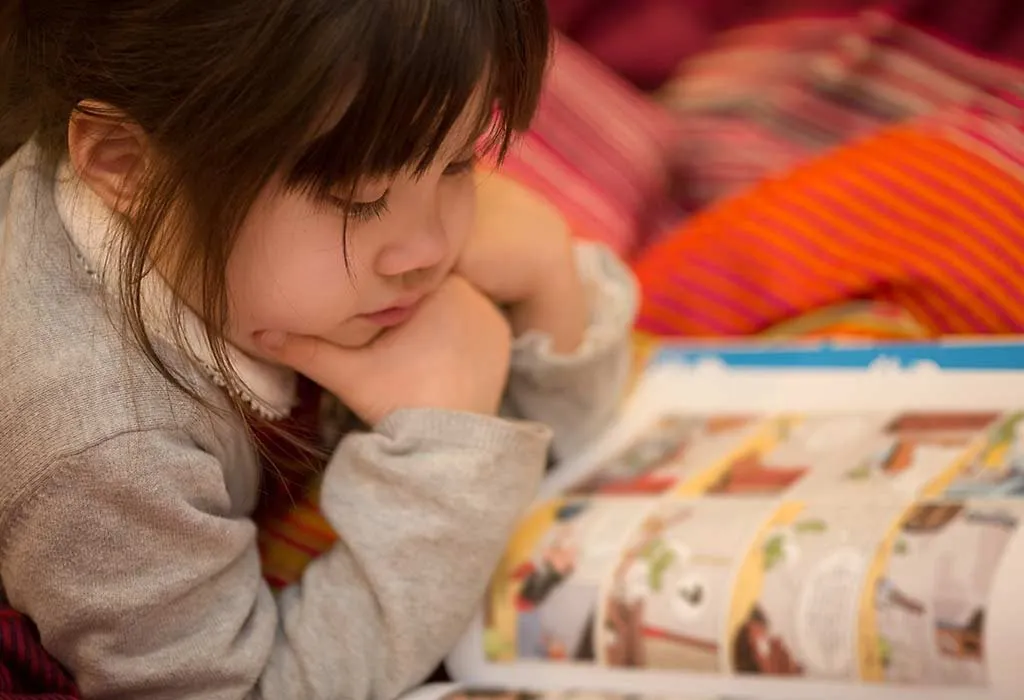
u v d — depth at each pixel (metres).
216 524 0.65
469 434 0.70
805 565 0.67
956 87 1.23
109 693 0.65
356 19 0.53
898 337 0.97
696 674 0.68
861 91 1.26
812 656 0.65
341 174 0.56
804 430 0.83
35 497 0.62
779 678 0.66
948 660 0.62
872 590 0.65
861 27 1.31
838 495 0.73
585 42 1.45
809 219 1.04
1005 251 0.96
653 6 1.45
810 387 0.88
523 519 0.79
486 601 0.74
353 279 0.63
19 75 0.64
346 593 0.70
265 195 0.58
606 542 0.74
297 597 0.73
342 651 0.69
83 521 0.63
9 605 0.70
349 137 0.55
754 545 0.70
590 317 0.88
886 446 0.78
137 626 0.64
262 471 0.76
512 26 0.59
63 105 0.62
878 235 1.01
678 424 0.88
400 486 0.69
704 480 0.79
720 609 0.68
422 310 0.74
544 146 1.19
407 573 0.68
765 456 0.81
